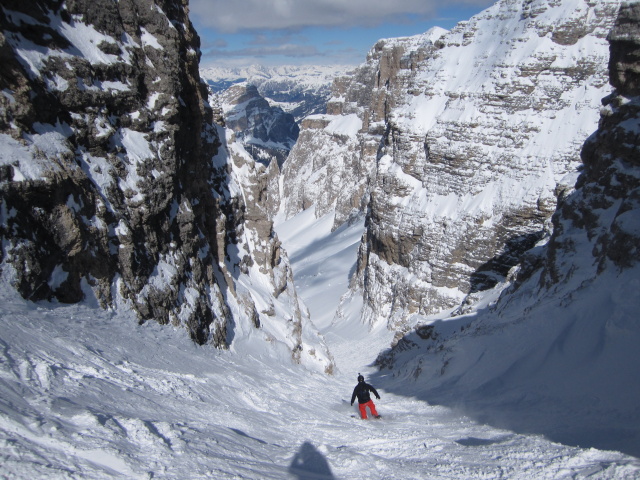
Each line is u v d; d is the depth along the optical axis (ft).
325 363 97.60
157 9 61.05
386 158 217.97
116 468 16.89
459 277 175.73
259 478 20.07
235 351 67.82
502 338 70.74
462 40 216.74
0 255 32.91
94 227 43.42
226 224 92.99
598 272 65.82
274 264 105.50
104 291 43.32
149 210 52.75
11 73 38.29
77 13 50.21
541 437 31.71
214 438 24.07
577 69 176.55
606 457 24.53
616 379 43.34
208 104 89.40
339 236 364.17
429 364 81.61
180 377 36.22
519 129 178.09
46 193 37.32
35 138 39.65
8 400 18.62
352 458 25.80
